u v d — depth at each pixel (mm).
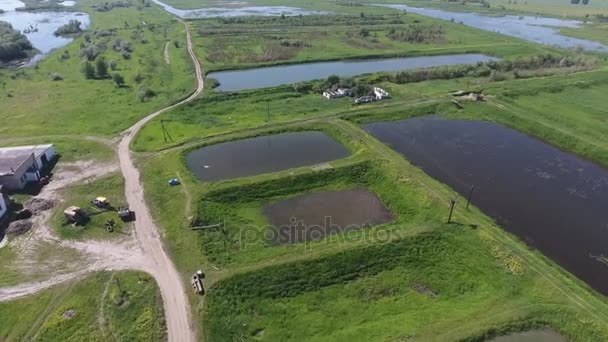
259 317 40219
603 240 50812
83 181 60938
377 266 46031
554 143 75938
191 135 75500
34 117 84250
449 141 76250
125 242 48531
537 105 91000
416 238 48938
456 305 41406
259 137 75812
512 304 40844
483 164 68250
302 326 39469
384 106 88562
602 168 68188
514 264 44844
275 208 56281
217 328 38312
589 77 107250
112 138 74750
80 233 49938
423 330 38438
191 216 51906
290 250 47219
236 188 58094
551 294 41438
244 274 43312
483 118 86000
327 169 62906
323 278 44250
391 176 61750
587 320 38469
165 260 45719
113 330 38062
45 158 65875
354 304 41906
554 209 56656
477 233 49250
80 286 42594
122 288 42125
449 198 56250
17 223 51062
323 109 88938
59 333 37844
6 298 41188
